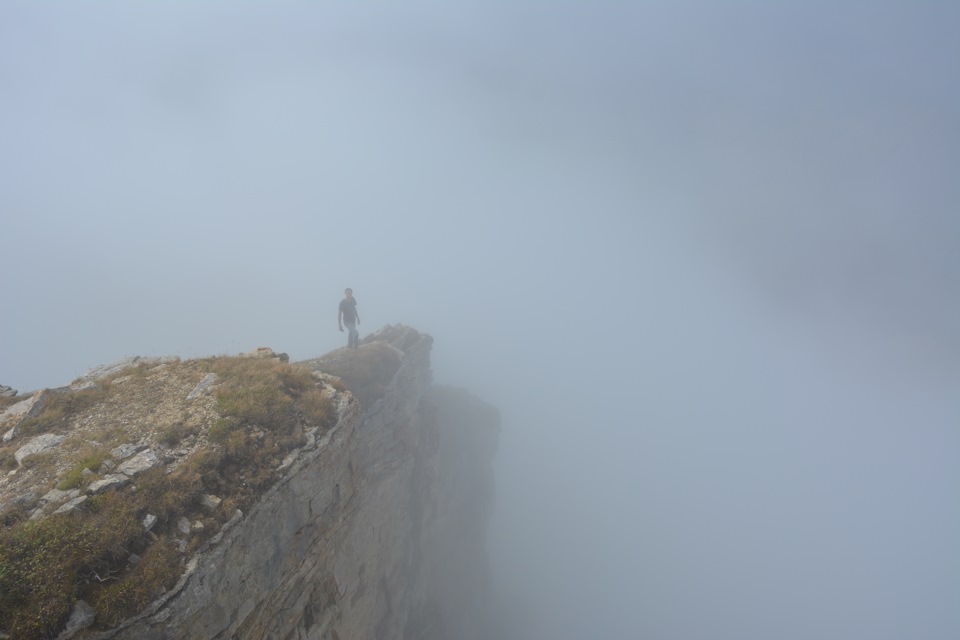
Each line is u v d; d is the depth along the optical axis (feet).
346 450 58.85
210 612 37.96
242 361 60.59
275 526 46.09
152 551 35.29
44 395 49.75
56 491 37.06
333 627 61.31
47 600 29.91
